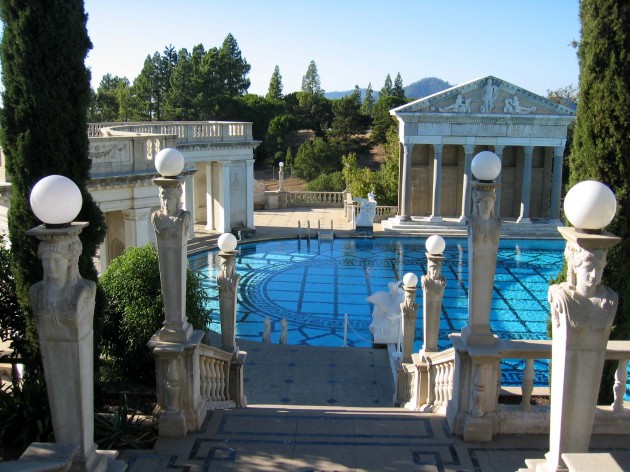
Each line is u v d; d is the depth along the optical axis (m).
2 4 8.65
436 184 37.34
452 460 7.15
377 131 80.31
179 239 7.57
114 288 11.21
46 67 8.71
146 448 7.54
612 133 8.11
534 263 30.12
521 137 36.72
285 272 27.91
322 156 68.00
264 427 8.12
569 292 5.26
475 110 36.62
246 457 7.26
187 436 7.82
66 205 5.09
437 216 37.69
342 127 78.94
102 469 5.62
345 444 7.59
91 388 5.57
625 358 7.28
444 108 36.59
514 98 36.28
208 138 32.31
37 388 7.90
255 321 21.31
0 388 8.74
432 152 40.06
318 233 34.50
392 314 17.06
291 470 6.95
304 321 21.38
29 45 8.60
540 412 7.76
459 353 7.73
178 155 7.44
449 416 8.06
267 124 81.38
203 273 27.06
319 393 13.81
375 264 29.61
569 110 36.19
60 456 5.14
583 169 8.46
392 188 44.12
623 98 7.98
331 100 96.12
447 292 24.91
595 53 8.12
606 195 5.03
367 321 21.41
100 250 21.39
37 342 9.16
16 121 8.79
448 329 20.69
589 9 8.18
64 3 8.70
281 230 36.38
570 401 5.39
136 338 10.94
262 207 44.56
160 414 7.85
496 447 7.44
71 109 9.01
